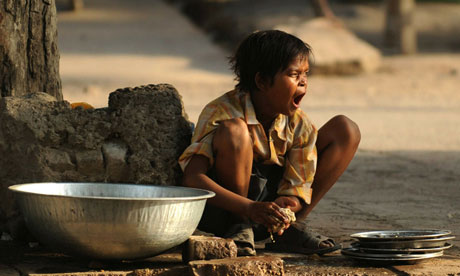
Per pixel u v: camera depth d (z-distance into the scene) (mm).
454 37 45844
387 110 21703
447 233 5973
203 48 37125
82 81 26172
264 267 5250
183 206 5211
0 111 6160
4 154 6160
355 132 6211
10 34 6723
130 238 5148
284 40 5816
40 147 6074
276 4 48156
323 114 20125
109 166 6156
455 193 9586
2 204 6270
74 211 5090
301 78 5891
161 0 54094
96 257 5328
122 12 48438
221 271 5168
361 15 49469
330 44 31984
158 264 5676
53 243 5328
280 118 6102
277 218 5520
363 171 11469
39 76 6941
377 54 32812
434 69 33594
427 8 52344
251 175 6105
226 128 5711
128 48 36125
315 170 6133
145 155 6180
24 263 5684
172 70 30094
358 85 28516
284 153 6137
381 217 7910
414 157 13125
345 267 5730
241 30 38125
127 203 5035
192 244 5395
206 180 5758
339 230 7207
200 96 23500
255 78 5891
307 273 5531
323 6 34469
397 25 40062
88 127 6141
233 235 5832
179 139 6266
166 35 40594
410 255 5684
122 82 26203
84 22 43906
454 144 15008
